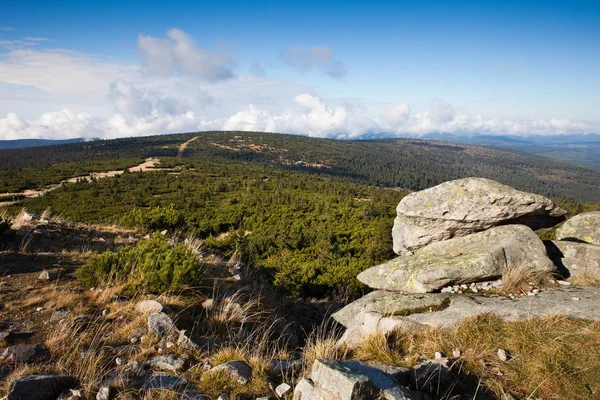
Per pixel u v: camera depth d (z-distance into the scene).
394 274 6.72
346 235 33.81
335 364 3.19
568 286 5.68
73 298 5.01
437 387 3.46
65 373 3.35
